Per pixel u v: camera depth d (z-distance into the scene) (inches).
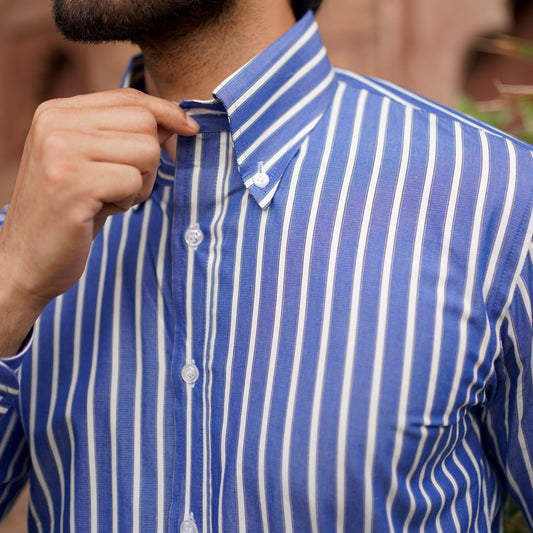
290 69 32.6
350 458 29.0
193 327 32.4
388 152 31.8
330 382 29.5
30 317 31.2
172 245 33.3
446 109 36.5
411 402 29.2
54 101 30.0
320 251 30.7
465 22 79.6
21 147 117.6
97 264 35.9
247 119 31.6
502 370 31.8
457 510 31.6
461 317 29.8
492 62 82.7
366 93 35.2
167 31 31.6
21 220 29.6
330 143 32.7
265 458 29.6
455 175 30.9
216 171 32.8
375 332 29.5
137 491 32.3
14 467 37.8
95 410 33.4
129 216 36.4
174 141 35.6
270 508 29.7
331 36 88.4
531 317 30.5
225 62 33.7
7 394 31.9
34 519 36.3
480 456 33.3
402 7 83.0
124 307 34.5
